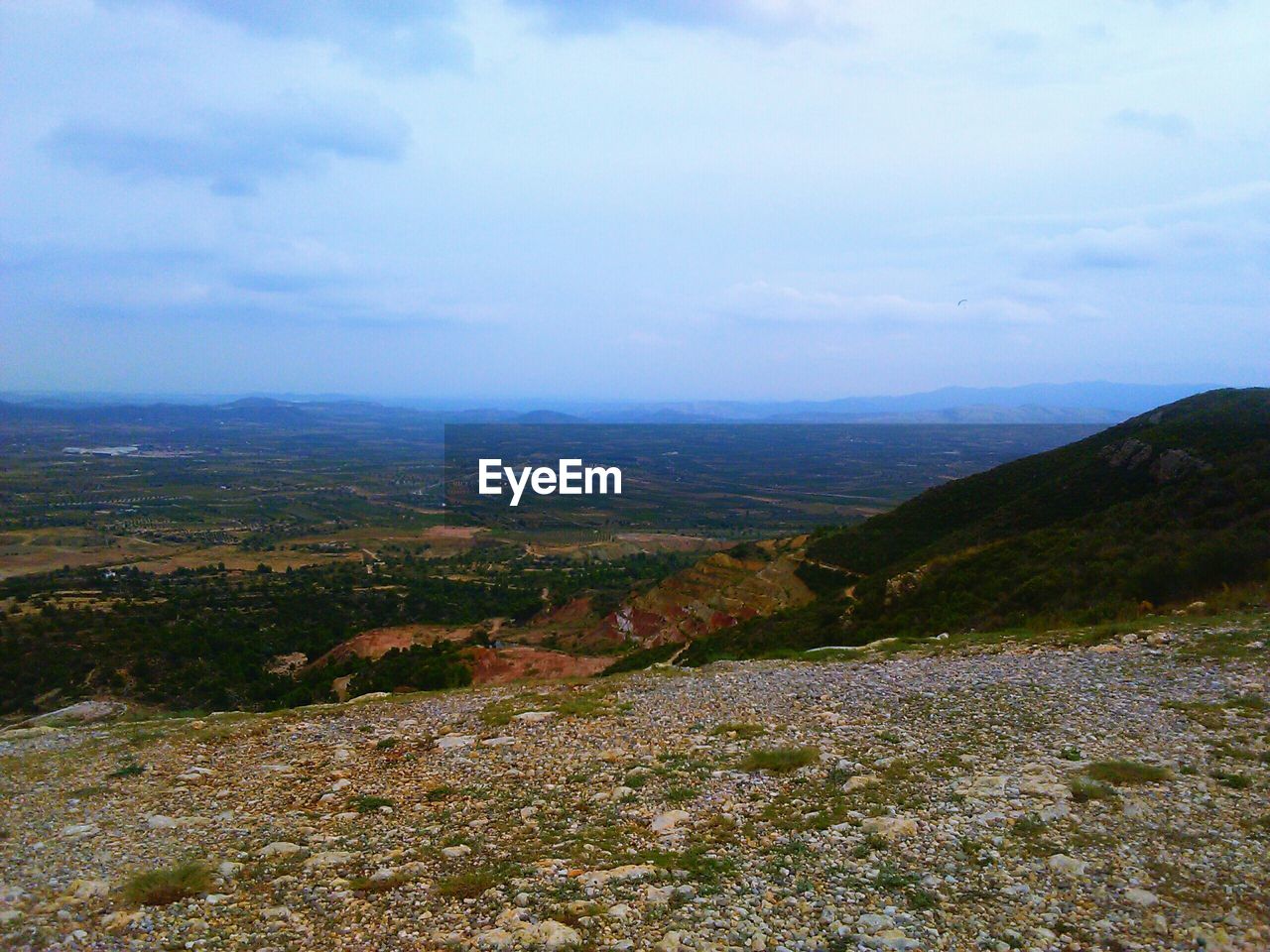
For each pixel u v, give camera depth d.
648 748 11.24
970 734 10.78
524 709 14.09
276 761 11.89
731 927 5.96
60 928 6.29
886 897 6.32
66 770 11.63
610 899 6.52
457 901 6.66
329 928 6.28
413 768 11.15
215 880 7.33
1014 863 6.79
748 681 15.09
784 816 8.28
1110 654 14.41
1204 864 6.50
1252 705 10.69
